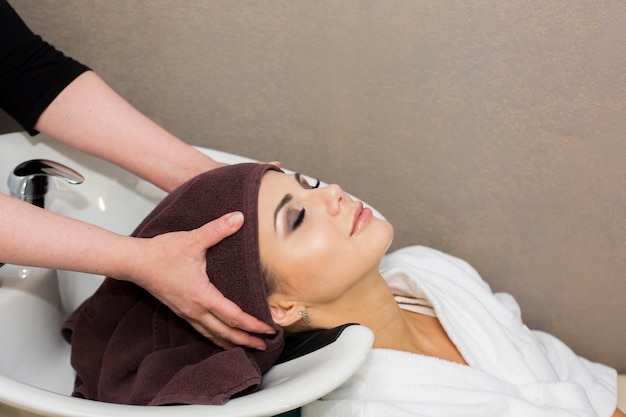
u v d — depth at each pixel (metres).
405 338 1.11
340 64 1.41
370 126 1.45
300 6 1.38
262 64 1.43
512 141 1.42
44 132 1.20
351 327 0.93
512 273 1.52
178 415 0.77
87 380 1.06
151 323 1.05
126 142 1.18
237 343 0.99
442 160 1.45
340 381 0.82
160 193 1.28
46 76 1.17
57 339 1.12
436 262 1.26
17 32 1.16
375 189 1.50
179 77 1.45
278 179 1.02
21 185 1.05
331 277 0.98
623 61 1.33
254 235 0.95
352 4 1.37
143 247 0.92
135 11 1.41
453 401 1.02
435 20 1.36
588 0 1.30
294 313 1.02
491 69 1.37
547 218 1.46
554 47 1.34
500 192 1.46
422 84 1.40
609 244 1.46
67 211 1.21
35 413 0.79
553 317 1.53
